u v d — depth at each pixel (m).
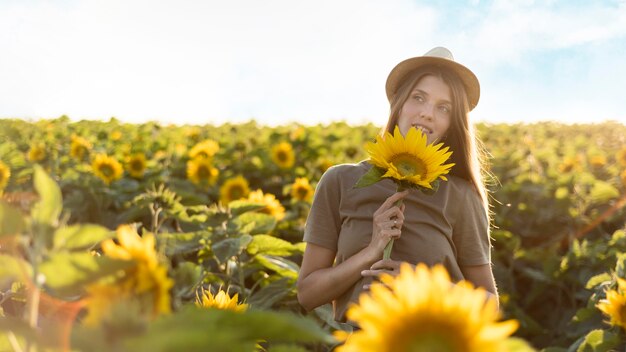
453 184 2.71
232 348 0.77
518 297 6.02
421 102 2.73
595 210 7.77
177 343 0.71
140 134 15.84
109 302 0.83
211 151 9.48
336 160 11.90
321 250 2.74
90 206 6.81
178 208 4.59
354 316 0.83
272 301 3.67
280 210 5.04
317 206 2.77
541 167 11.46
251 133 17.36
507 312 5.66
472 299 0.82
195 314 0.80
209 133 17.73
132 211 5.01
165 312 0.89
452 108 2.75
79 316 1.14
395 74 2.84
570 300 5.98
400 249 2.56
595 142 17.59
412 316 0.81
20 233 0.86
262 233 4.16
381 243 2.41
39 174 0.87
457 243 2.71
